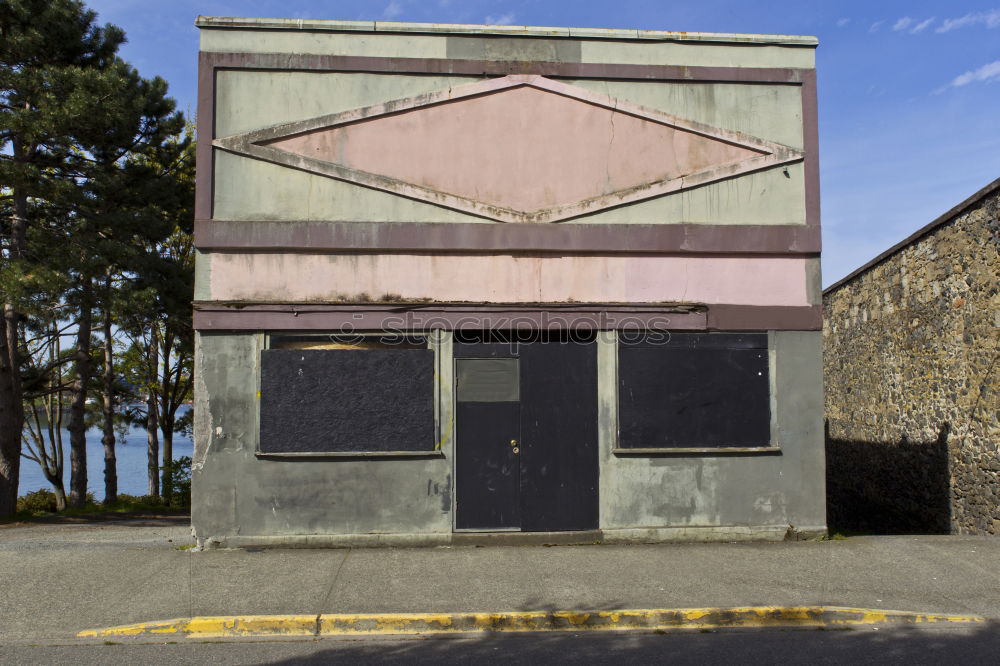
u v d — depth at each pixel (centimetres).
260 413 821
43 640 562
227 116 848
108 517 1598
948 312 1175
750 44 906
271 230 836
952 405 1162
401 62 866
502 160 873
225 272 834
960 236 1131
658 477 853
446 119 870
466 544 826
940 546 825
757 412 870
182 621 586
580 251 868
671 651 544
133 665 513
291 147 851
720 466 862
